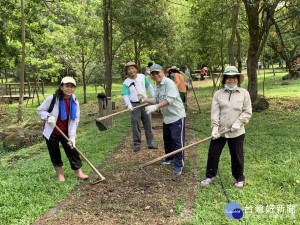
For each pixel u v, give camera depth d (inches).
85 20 600.7
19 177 209.6
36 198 168.4
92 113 543.5
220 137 173.9
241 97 167.9
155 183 183.6
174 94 189.6
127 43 757.9
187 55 965.8
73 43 629.9
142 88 254.4
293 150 231.8
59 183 189.8
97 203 161.6
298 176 176.6
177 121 193.9
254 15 411.2
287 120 357.4
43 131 186.1
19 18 524.1
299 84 712.4
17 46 585.3
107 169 214.4
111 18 536.7
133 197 166.2
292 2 359.6
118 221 142.8
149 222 140.4
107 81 548.4
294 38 478.3
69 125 190.7
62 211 154.0
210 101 581.3
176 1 878.4
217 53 805.9
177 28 740.0
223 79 172.6
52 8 567.2
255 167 200.7
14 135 347.9
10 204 162.7
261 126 328.8
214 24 589.6
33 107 767.1
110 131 347.6
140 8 487.5
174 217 143.4
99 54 741.3
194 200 160.1
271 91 638.5
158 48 765.3
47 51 663.1
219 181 182.4
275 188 167.3
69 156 194.5
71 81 180.2
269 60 1214.3
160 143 282.4
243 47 756.0
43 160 250.7
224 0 425.7
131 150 263.1
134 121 254.2
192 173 198.8
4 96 898.7
